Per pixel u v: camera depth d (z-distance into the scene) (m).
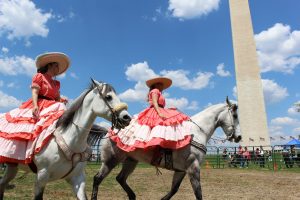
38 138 4.69
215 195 10.05
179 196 9.74
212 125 6.98
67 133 4.70
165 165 6.62
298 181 14.27
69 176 4.80
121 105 4.53
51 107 5.00
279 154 23.75
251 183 13.52
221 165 25.16
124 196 9.52
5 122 4.98
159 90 7.31
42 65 5.32
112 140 6.92
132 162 7.33
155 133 6.45
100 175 6.87
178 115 6.75
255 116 33.56
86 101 4.75
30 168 4.95
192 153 6.45
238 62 34.88
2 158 4.75
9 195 8.73
